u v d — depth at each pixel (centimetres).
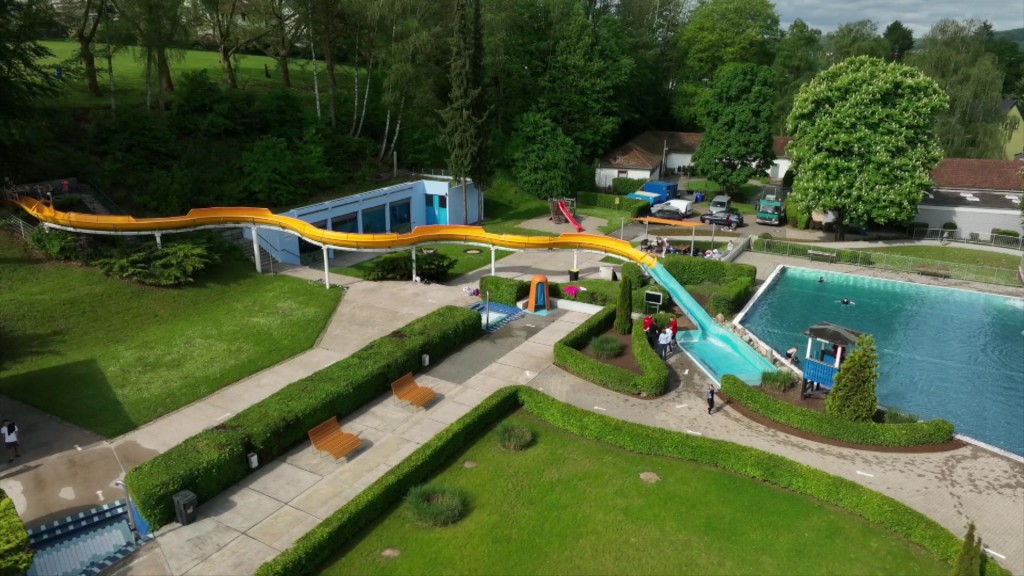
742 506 2033
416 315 3581
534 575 1734
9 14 3612
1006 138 7525
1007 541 1870
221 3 5862
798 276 4675
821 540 1881
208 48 8956
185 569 1717
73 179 4212
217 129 5191
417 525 1931
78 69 4075
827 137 5078
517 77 7250
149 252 3638
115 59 6869
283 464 2203
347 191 5500
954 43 8106
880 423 2470
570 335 3141
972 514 1994
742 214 6662
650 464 2264
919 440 2359
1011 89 10756
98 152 4519
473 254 4994
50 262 3528
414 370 2894
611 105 7494
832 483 2038
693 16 9244
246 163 4859
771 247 5216
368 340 3269
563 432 2477
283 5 6253
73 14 5175
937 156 4931
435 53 6047
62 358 2902
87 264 3572
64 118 4622
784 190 7269
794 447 2350
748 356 3097
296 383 2516
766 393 2752
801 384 2772
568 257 4981
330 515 1883
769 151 6775
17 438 2270
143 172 4528
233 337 3234
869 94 4928
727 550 1838
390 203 5403
